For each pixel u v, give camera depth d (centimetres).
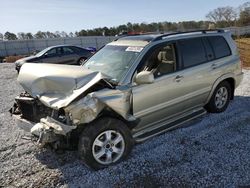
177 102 517
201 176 390
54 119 405
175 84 504
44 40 5116
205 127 561
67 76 414
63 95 406
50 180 397
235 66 639
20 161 451
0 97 930
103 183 386
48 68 458
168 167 418
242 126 557
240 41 4612
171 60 513
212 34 610
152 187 373
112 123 415
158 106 484
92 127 402
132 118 439
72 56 1636
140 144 495
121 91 421
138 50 483
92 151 404
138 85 447
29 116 464
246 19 8750
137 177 396
